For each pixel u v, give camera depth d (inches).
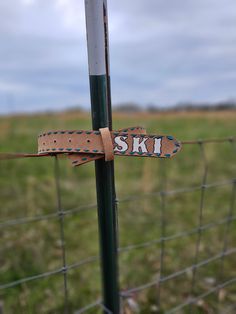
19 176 82.1
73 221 54.6
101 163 16.6
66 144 14.2
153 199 66.0
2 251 43.8
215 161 100.2
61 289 35.8
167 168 88.7
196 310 32.6
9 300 33.6
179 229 52.7
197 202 65.4
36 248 44.5
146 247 45.4
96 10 14.4
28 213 57.5
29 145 131.8
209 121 240.5
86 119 269.4
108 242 18.2
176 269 40.6
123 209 60.6
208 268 40.6
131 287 36.5
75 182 79.1
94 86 15.2
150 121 237.0
